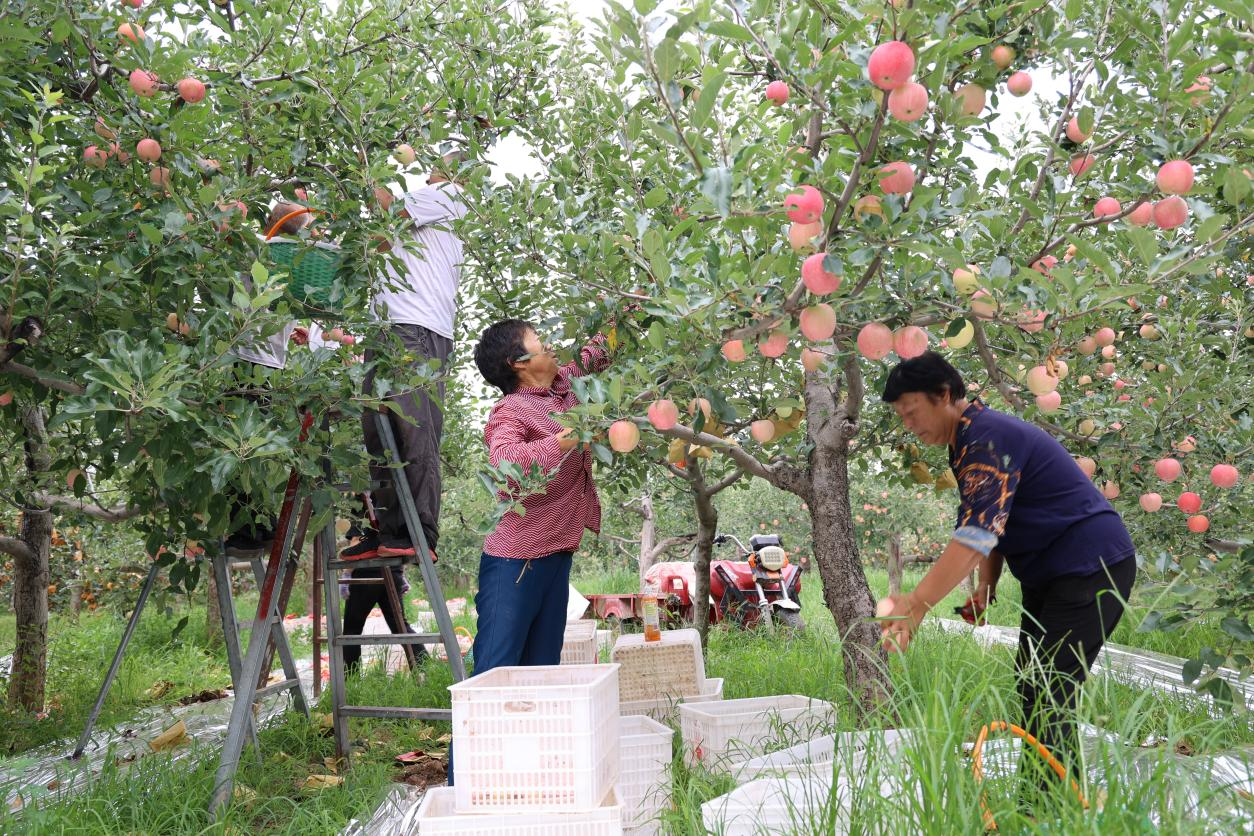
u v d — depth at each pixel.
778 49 2.16
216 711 5.92
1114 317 4.35
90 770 4.23
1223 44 2.33
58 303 3.25
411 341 4.53
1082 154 2.90
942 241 2.67
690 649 4.78
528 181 3.56
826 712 3.92
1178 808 1.88
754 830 2.56
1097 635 2.88
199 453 3.29
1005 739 2.68
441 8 5.05
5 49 3.10
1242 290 4.20
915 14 2.01
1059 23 2.79
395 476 4.35
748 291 2.40
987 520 2.73
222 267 3.47
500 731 2.64
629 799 3.30
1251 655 3.06
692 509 12.47
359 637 4.39
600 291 3.24
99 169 3.60
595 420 2.86
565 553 3.77
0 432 5.29
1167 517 4.06
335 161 4.14
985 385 4.57
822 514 4.59
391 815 3.55
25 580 5.98
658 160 3.48
